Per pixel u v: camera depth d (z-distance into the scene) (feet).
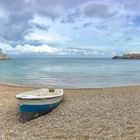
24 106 35.78
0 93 62.23
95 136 28.71
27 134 29.78
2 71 158.92
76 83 93.40
